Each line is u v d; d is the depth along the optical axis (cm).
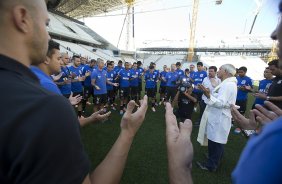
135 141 521
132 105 101
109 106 870
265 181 36
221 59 3938
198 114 847
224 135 367
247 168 40
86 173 65
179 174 68
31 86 63
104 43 4328
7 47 68
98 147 471
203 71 867
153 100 933
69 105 66
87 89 741
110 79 841
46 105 59
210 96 356
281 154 36
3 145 55
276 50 49
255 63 3734
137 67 1012
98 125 618
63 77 568
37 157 55
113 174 89
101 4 3656
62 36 3116
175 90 921
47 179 56
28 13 71
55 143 57
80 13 4144
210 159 394
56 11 3609
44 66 195
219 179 374
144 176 367
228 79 357
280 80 364
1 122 56
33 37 73
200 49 4922
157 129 620
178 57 4462
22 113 56
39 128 56
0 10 67
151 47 5575
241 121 148
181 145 75
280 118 41
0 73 62
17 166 56
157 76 980
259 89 605
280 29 47
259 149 39
